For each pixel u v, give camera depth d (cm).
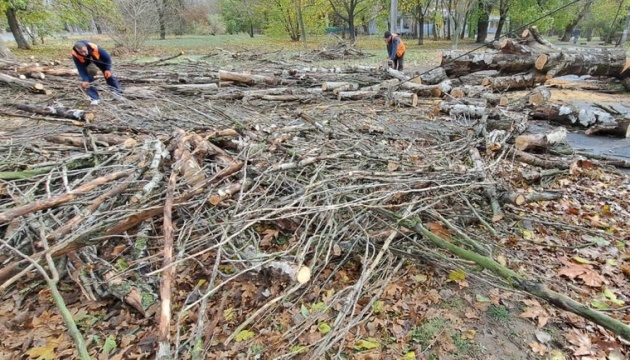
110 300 227
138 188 272
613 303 224
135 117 523
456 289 238
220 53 1409
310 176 325
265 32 2550
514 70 747
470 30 2477
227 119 503
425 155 402
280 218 252
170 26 2633
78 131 473
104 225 225
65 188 280
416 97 663
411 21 3041
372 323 211
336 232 253
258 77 771
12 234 246
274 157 352
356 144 401
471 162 405
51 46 1922
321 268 246
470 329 209
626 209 332
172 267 202
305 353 193
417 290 236
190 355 186
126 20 1574
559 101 690
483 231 294
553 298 183
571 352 195
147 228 270
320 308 218
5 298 228
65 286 237
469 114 585
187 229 261
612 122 518
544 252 272
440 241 230
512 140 467
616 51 706
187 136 331
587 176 399
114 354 192
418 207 287
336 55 1438
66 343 200
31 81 709
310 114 598
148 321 211
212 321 208
